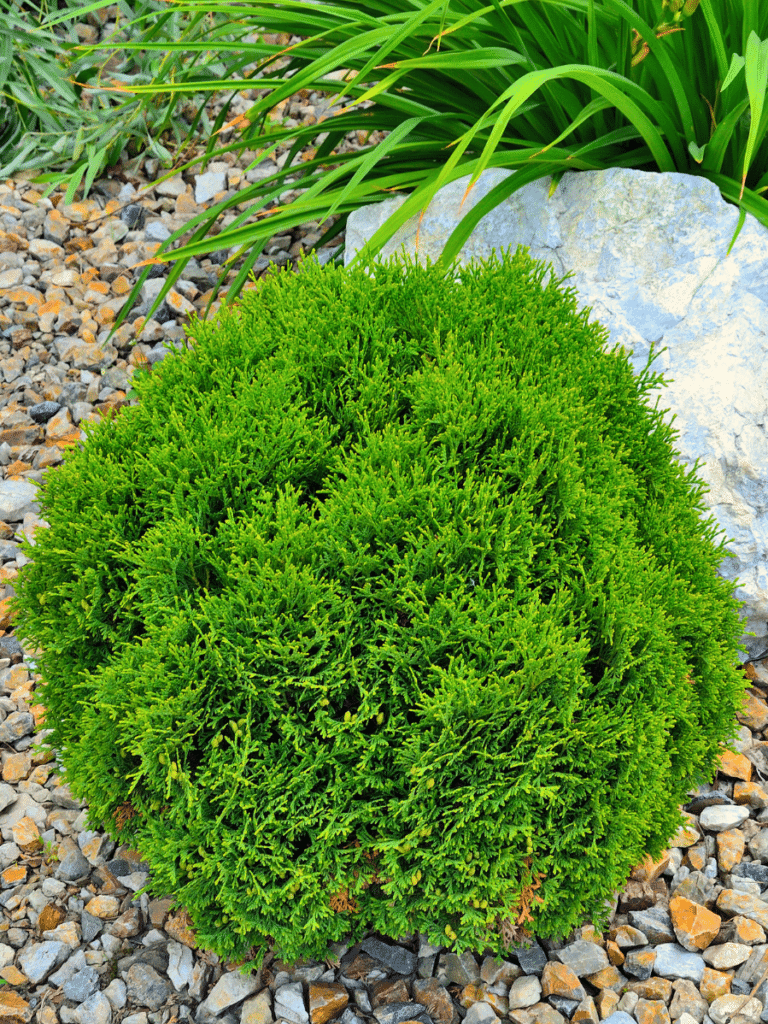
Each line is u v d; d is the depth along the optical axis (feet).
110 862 3.20
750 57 3.10
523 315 3.13
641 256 3.64
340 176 4.00
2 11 5.10
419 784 2.59
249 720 2.66
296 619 2.69
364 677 2.67
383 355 3.08
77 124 5.24
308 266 3.28
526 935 2.97
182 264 4.15
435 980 2.97
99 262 4.75
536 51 3.86
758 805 3.26
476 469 2.85
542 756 2.58
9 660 3.72
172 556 2.77
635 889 3.10
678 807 2.95
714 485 3.52
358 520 2.72
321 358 3.04
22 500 4.02
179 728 2.64
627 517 2.90
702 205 3.58
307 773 2.63
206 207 5.00
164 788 2.68
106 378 4.38
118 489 2.90
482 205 3.58
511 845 2.65
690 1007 2.92
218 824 2.63
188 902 2.72
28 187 5.08
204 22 5.23
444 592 2.68
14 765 3.44
